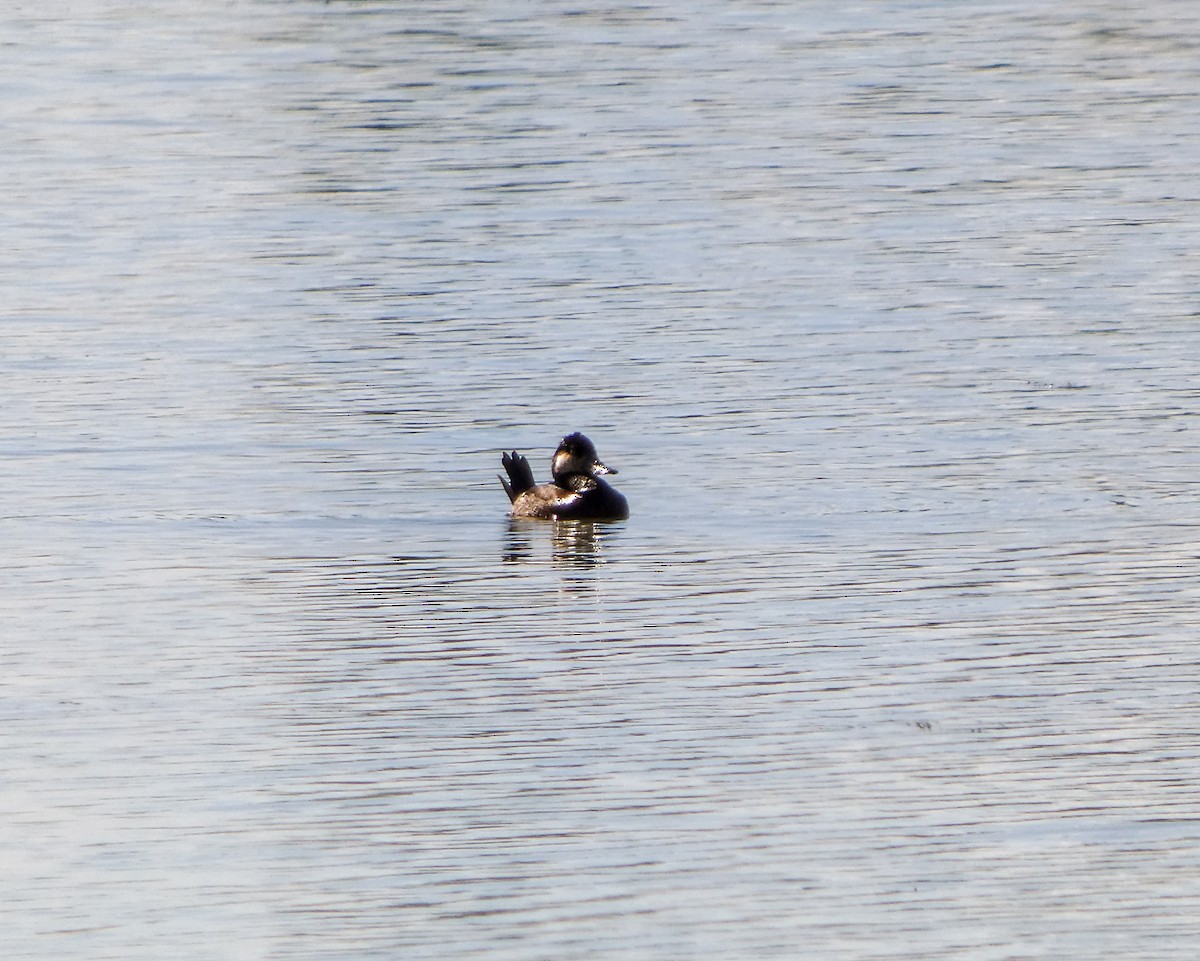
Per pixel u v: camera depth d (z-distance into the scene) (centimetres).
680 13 7175
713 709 1922
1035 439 2839
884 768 1784
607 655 2072
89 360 3331
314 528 2514
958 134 5184
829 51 6400
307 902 1552
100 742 1858
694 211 4409
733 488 2648
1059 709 1917
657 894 1561
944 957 1467
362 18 7106
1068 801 1722
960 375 3173
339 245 4156
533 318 3572
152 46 6588
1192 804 1712
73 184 4734
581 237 4191
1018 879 1586
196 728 1888
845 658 2053
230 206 4522
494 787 1752
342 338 3462
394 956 1470
